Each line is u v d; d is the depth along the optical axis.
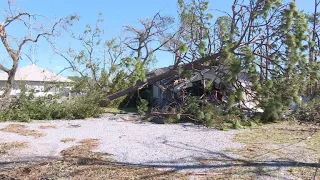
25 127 13.12
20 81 18.94
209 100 7.26
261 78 6.15
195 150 9.05
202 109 6.96
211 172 6.94
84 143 10.10
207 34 7.93
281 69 6.07
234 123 6.89
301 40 5.77
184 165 7.51
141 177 6.65
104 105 19.67
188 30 9.08
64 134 11.73
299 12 5.70
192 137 11.15
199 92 9.63
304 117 8.78
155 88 21.25
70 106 16.84
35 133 11.66
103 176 6.73
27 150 8.95
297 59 5.84
